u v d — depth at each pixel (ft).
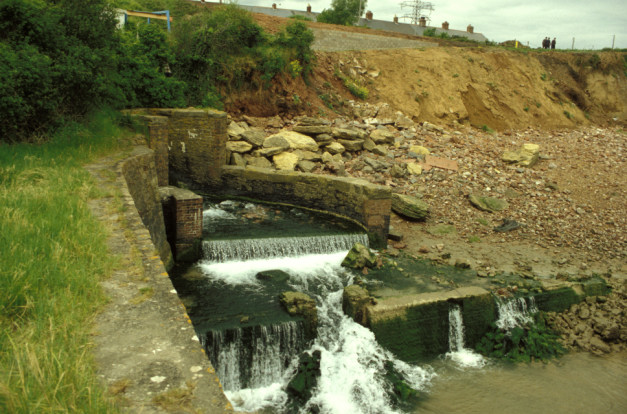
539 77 108.06
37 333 11.32
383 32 114.32
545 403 28.58
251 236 40.50
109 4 59.52
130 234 20.03
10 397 8.48
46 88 35.99
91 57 41.93
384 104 83.97
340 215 48.75
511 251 46.70
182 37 65.72
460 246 47.24
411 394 28.73
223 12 72.59
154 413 9.30
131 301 14.12
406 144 70.95
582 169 68.44
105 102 46.57
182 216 37.45
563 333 36.35
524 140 85.30
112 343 11.83
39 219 18.52
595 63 116.37
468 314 34.58
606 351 34.45
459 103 90.58
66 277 14.34
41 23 39.83
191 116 54.19
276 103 73.20
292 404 26.81
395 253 44.65
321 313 32.24
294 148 61.87
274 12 174.81
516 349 34.14
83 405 9.00
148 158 38.50
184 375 10.71
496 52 106.32
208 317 28.91
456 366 32.42
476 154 71.72
